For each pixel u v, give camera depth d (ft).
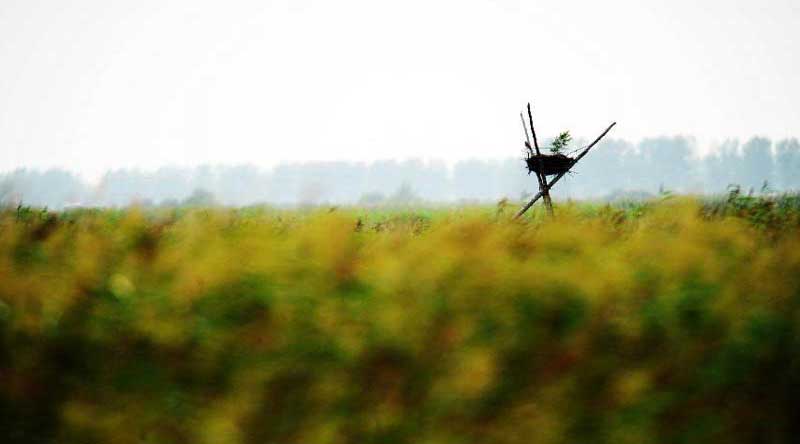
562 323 33.50
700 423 33.30
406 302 33.09
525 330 33.01
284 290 32.42
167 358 31.96
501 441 32.09
